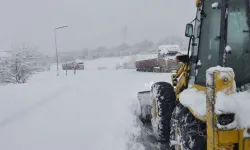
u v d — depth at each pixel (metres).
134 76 18.73
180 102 3.84
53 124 6.32
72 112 7.38
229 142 2.76
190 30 4.45
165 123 4.98
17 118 6.86
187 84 4.64
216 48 3.49
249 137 2.78
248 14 3.25
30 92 11.05
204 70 3.78
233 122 2.72
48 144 5.09
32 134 5.64
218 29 3.43
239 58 3.26
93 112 7.33
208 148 2.88
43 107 8.07
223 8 3.28
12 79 25.72
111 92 10.57
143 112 6.48
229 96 2.73
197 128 3.36
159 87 5.21
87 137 5.42
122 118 6.57
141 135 5.64
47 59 53.97
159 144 5.20
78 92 10.94
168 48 24.23
